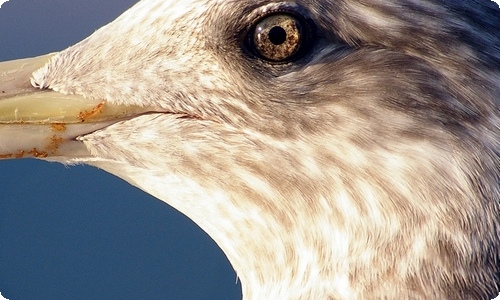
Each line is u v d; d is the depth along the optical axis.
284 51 1.42
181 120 1.43
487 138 1.41
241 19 1.42
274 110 1.42
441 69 1.42
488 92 1.42
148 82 1.43
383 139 1.42
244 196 1.43
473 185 1.41
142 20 1.43
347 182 1.42
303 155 1.42
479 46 1.42
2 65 1.44
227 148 1.43
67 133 1.43
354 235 1.42
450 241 1.41
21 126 1.44
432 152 1.41
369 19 1.42
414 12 1.42
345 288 1.42
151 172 1.43
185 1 1.43
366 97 1.42
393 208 1.42
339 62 1.42
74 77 1.44
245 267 1.44
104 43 1.44
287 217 1.43
